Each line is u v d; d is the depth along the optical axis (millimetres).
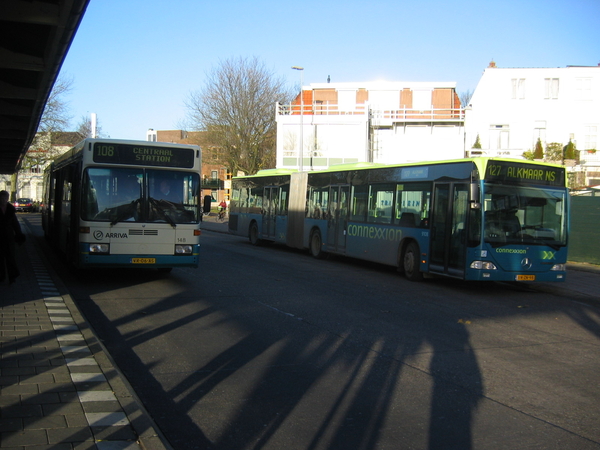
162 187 12234
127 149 12000
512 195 12797
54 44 9930
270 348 7367
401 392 5742
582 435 4730
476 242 12547
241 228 27438
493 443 4520
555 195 13211
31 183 81125
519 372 6621
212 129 48219
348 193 18219
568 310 11258
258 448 4340
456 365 6820
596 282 15516
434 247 13859
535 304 11867
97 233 11703
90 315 9219
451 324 9344
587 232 19734
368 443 4465
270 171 24953
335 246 18812
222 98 47938
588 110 39375
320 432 4668
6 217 10742
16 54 10812
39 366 5672
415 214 14688
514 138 40062
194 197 12469
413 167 14922
